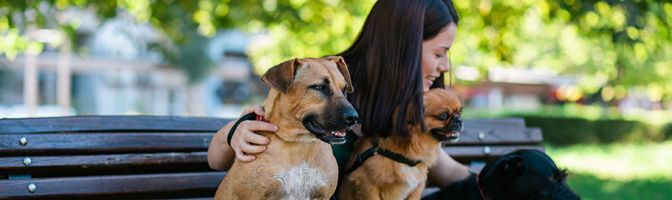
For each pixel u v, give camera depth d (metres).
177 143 4.32
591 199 8.84
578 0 11.38
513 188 4.57
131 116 4.27
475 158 5.26
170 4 13.87
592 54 28.69
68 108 27.67
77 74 34.75
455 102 4.31
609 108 36.66
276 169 3.67
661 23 11.46
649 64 27.50
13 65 29.06
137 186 4.10
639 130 24.38
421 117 4.23
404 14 4.31
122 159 4.11
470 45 17.00
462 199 4.69
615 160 15.64
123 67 31.20
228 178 3.80
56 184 3.89
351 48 4.57
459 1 13.36
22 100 32.56
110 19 14.44
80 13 19.78
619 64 27.56
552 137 24.14
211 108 36.34
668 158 16.34
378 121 4.26
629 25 11.08
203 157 4.36
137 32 27.31
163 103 35.31
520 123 5.45
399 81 4.25
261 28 15.92
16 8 12.37
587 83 31.02
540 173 4.53
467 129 5.19
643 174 12.34
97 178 3.99
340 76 3.80
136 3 14.16
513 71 35.47
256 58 22.94
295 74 3.71
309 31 14.78
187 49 29.84
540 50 30.31
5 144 3.84
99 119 4.16
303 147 3.73
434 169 4.93
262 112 3.84
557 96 38.94
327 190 3.84
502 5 13.48
